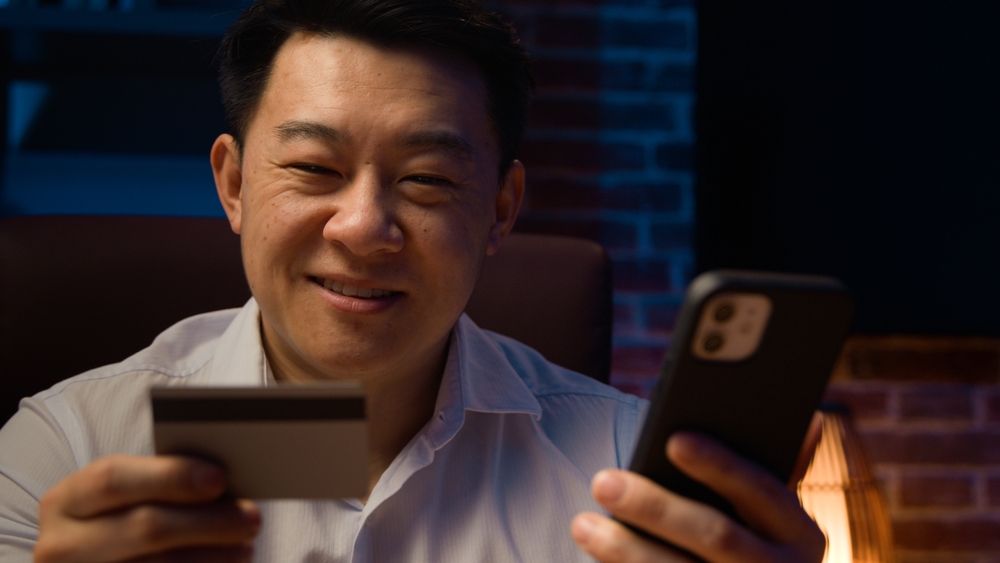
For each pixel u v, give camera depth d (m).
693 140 1.62
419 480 0.77
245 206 0.72
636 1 1.63
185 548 0.48
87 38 1.52
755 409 0.49
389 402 0.78
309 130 0.66
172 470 0.45
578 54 1.61
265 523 0.72
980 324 1.57
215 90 1.69
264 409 0.46
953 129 1.56
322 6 0.67
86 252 0.94
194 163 1.69
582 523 0.50
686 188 1.62
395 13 0.66
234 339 0.82
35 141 1.65
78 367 0.91
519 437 0.84
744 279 0.46
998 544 1.61
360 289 0.67
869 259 1.57
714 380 0.48
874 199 1.57
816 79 1.57
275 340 0.78
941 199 1.57
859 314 1.58
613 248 1.61
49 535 0.47
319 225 0.66
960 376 1.63
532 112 1.60
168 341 0.86
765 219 1.57
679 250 1.62
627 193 1.61
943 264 1.57
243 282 0.98
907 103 1.56
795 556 0.50
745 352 0.48
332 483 0.48
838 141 1.57
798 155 1.57
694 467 0.47
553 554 0.77
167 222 0.99
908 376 1.62
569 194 1.60
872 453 1.62
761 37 1.57
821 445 1.21
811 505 1.19
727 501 0.51
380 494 0.73
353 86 0.66
